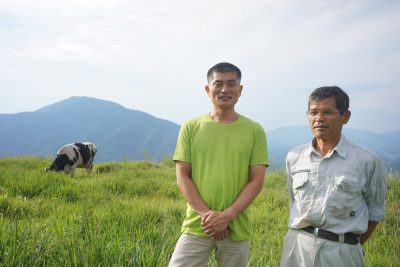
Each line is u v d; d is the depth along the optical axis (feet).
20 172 36.29
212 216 11.09
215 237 11.29
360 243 11.34
